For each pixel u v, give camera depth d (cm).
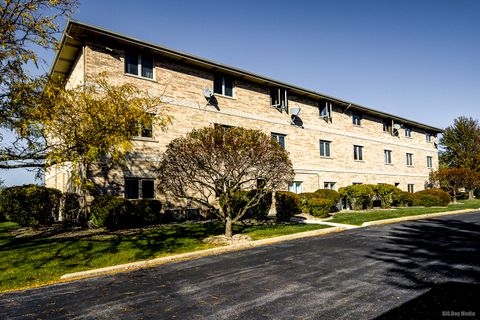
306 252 925
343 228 1394
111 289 625
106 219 1225
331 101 2469
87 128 898
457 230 1295
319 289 595
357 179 2630
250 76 1934
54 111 859
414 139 3391
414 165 3325
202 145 1046
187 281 664
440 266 743
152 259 850
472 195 3612
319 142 2383
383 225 1491
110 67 1460
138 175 1462
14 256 861
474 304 507
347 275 683
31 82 877
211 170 1104
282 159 1138
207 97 1731
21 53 841
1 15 805
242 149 1048
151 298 566
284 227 1388
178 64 1695
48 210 1264
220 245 1018
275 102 2159
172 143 1131
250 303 530
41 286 658
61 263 804
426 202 2581
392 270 716
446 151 4659
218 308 512
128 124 935
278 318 469
